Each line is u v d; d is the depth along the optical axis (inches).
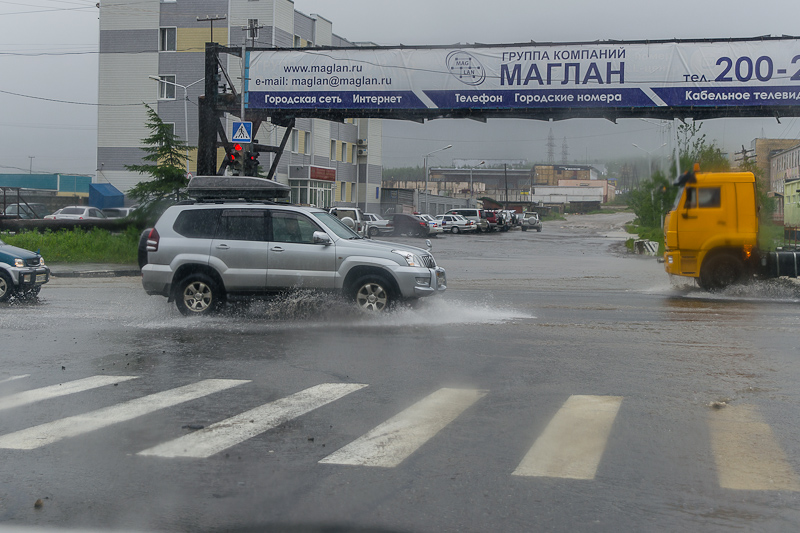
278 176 2199.8
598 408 266.5
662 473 198.7
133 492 184.1
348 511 172.1
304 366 341.1
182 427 242.1
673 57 850.8
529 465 204.5
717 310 555.5
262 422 247.8
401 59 914.7
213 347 388.2
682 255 682.2
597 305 586.6
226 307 506.0
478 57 897.5
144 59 2165.4
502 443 224.5
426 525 164.2
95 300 603.2
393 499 179.5
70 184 3708.2
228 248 485.7
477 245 1785.2
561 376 320.8
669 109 866.1
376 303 475.8
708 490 186.2
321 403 273.6
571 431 237.5
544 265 1129.4
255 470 200.2
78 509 173.5
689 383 308.3
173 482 191.0
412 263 475.2
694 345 399.2
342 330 443.2
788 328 461.1
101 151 2206.0
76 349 382.9
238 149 901.8
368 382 308.7
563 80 878.4
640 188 708.0
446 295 661.3
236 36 2117.4
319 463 206.2
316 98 935.0
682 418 253.9
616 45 863.7
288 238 486.9
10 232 1188.5
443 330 445.1
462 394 287.6
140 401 276.2
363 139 2714.1
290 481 191.8
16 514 170.6
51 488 187.0
